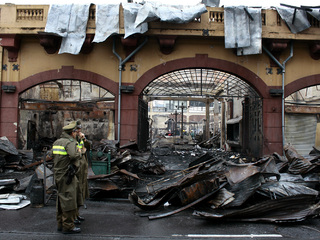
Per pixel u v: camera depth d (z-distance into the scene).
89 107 17.09
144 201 6.11
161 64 11.63
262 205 5.23
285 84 11.73
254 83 11.69
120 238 4.45
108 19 10.84
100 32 10.81
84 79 11.64
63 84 21.86
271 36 11.07
